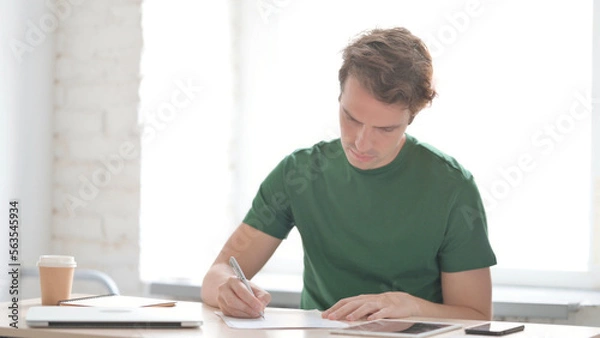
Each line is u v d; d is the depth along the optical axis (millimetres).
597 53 2820
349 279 2053
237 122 3383
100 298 1883
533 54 2916
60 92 3180
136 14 3047
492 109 2975
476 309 1915
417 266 1991
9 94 2951
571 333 1518
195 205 3236
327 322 1614
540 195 2912
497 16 2963
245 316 1656
